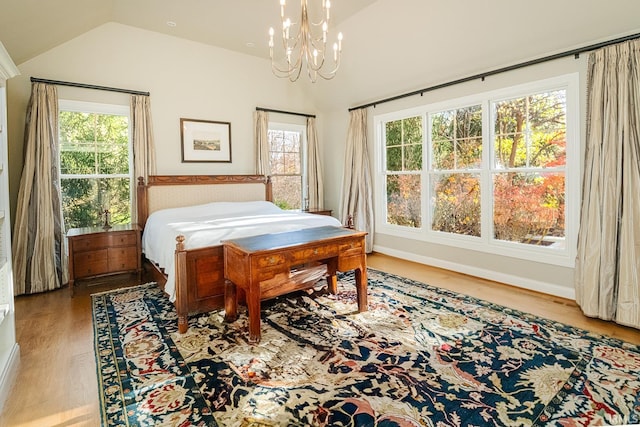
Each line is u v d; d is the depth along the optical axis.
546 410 1.59
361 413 1.58
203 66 4.63
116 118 4.13
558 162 3.23
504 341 2.28
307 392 1.75
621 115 2.55
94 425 1.54
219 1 3.45
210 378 1.88
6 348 2.00
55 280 3.53
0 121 2.03
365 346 2.23
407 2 3.37
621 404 1.62
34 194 3.46
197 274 2.58
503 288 3.46
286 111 5.41
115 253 3.62
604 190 2.63
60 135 3.80
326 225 3.35
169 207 4.24
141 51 4.17
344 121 5.55
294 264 2.43
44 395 1.75
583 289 2.76
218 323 2.63
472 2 3.07
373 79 4.65
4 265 2.02
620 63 2.57
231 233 2.83
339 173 5.70
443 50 3.69
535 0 2.80
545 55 3.14
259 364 2.03
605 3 2.56
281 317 2.73
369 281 3.72
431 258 4.45
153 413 1.60
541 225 3.39
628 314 2.48
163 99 4.35
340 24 3.96
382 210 5.17
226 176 4.69
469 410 1.59
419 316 2.72
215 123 4.75
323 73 5.04
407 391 1.75
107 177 4.08
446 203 4.30
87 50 3.85
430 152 4.44
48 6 2.89
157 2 3.48
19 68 3.49
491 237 3.77
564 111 3.16
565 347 2.19
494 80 3.59
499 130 3.68
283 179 5.54
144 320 2.69
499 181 3.71
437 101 4.21
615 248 2.58
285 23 2.62
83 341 2.37
